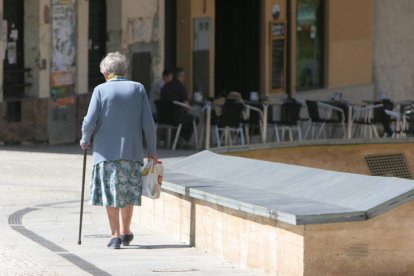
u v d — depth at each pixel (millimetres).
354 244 15742
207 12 45969
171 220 20500
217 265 17609
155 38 43844
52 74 39906
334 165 26531
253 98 43500
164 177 20859
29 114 39312
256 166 20891
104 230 21594
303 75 50656
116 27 42438
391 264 15922
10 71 39094
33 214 23953
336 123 44500
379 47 54156
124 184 18953
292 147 25953
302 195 17875
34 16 39312
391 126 43656
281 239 16141
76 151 37719
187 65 45438
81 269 16984
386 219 15859
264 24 48344
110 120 18891
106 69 19281
